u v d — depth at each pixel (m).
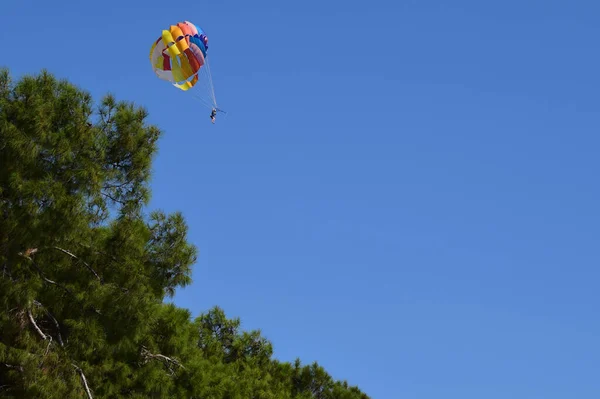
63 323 13.34
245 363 23.30
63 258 13.48
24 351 12.02
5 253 12.21
